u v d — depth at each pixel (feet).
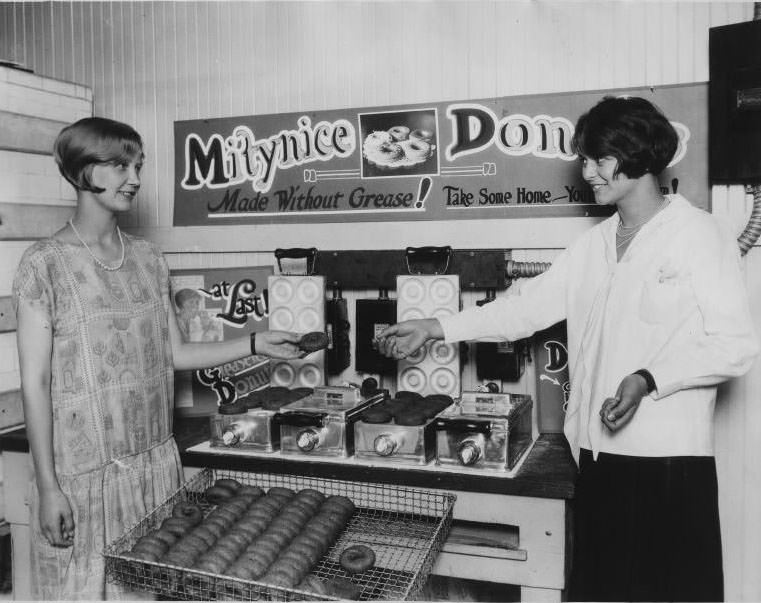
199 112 10.15
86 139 6.36
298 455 7.48
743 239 7.69
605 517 6.13
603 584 6.13
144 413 6.97
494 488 6.67
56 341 6.46
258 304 9.95
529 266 8.50
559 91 8.59
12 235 8.86
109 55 10.54
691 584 5.85
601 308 6.42
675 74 8.16
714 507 5.94
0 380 8.74
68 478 6.48
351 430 7.49
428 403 7.68
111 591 6.57
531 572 6.67
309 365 8.72
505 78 8.79
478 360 8.68
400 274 9.02
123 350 6.78
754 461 8.00
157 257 7.43
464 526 7.71
